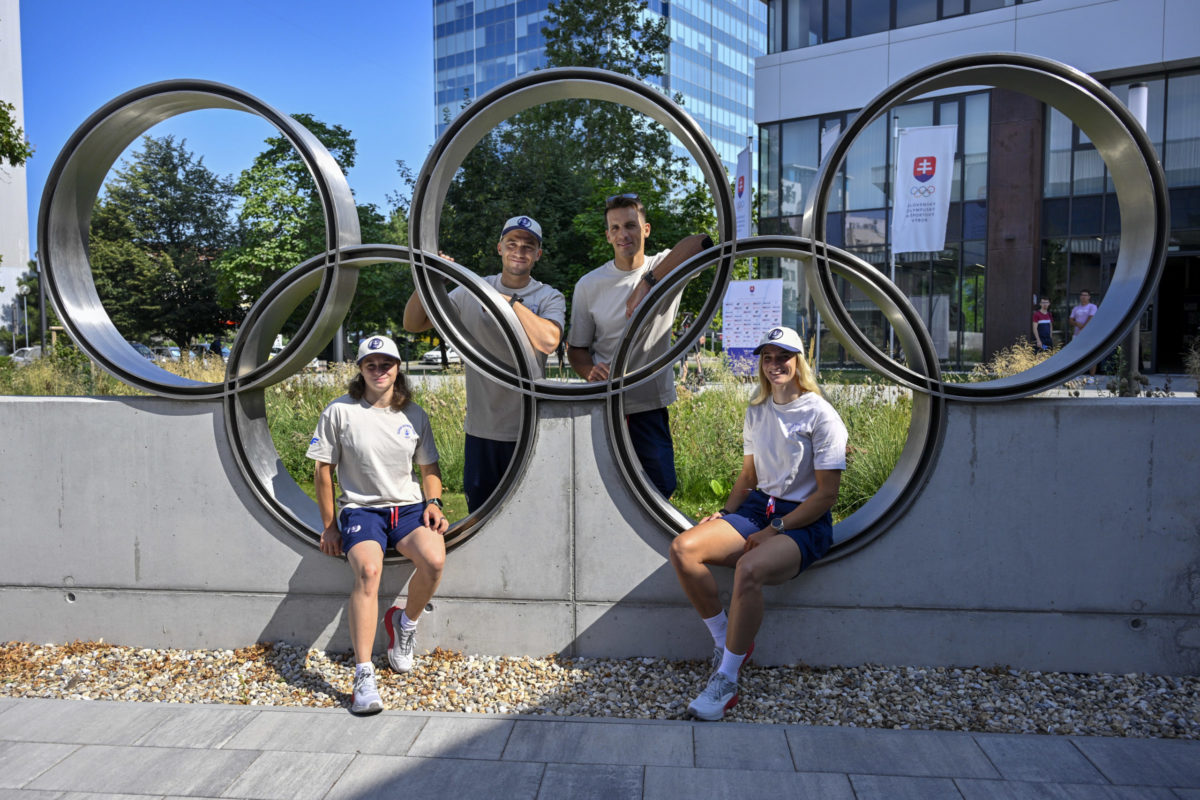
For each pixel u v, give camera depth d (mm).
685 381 8805
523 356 3326
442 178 3389
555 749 2662
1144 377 7516
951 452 3234
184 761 2584
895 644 3305
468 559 3424
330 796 2381
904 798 2375
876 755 2621
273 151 29844
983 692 3094
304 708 2975
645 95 3166
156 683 3246
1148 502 3160
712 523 3109
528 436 3357
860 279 3301
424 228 3330
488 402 3627
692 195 17953
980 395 3201
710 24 72312
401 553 3281
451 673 3297
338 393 9516
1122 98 16672
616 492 3334
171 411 3504
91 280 3789
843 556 3279
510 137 23062
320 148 3451
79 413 3539
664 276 3211
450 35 69250
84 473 3559
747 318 11953
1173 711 2930
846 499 5730
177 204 42938
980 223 17688
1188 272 17875
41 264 3561
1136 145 3059
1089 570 3205
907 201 11203
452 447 7148
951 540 3258
